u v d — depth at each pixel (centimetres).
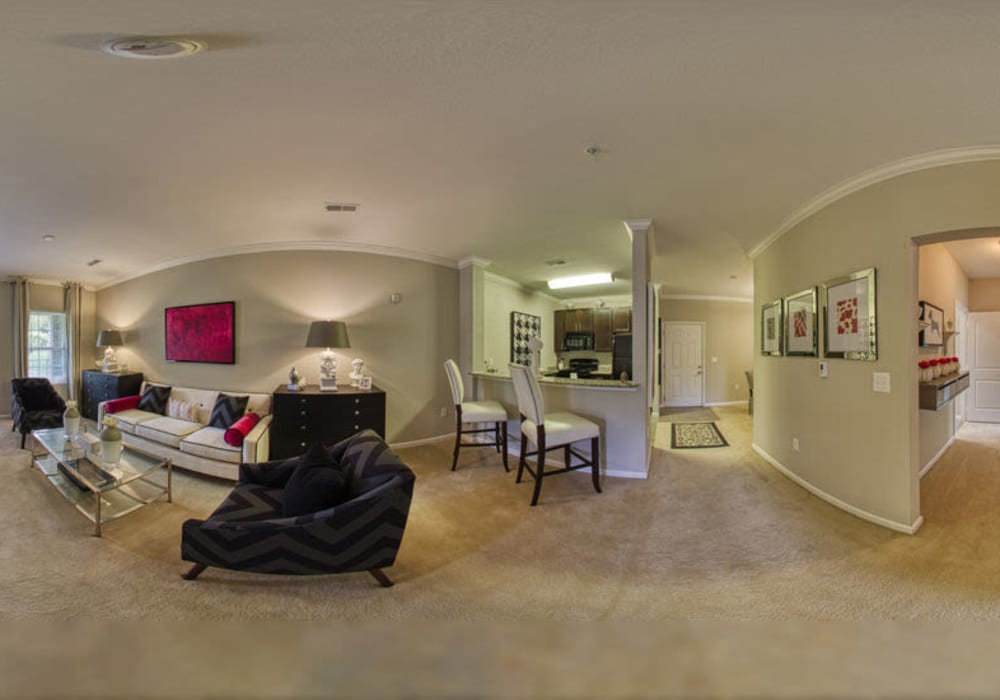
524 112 191
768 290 408
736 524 259
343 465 245
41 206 321
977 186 224
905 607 173
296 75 164
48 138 215
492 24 136
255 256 459
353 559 185
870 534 244
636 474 355
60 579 199
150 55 150
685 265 528
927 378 333
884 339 254
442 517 272
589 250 455
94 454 308
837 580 194
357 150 229
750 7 128
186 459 351
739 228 371
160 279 543
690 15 131
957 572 202
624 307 730
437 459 416
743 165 246
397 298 478
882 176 252
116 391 533
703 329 794
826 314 300
